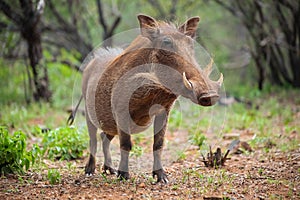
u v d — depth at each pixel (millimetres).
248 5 30844
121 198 10172
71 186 11195
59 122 20312
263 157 13680
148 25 11133
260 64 30016
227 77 33875
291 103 25172
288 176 11648
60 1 29141
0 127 11984
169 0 32844
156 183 11297
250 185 11070
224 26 39312
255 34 32125
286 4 28766
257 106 23641
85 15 31703
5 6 24406
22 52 29203
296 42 31141
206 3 33375
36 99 25016
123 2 32906
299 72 31547
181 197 10258
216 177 11781
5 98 25719
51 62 28938
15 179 11711
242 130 18391
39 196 10430
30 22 23688
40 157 13688
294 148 14430
